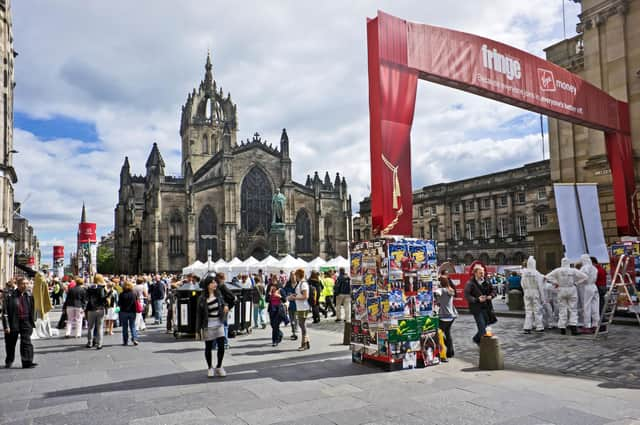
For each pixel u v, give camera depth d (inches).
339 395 399.9
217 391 422.0
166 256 3112.7
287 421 333.1
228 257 3206.2
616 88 1100.5
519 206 3083.2
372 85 570.9
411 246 523.2
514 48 762.2
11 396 426.9
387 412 349.4
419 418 334.3
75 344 777.6
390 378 460.8
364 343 532.7
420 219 3693.4
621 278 763.4
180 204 3189.0
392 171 557.6
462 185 3427.7
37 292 880.9
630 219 984.3
